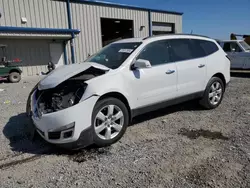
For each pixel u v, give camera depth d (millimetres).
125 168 3057
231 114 5199
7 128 4680
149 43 4484
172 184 2680
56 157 3445
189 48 5148
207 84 5355
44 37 16188
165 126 4543
